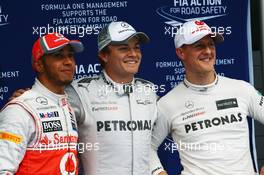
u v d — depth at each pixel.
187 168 8.42
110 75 8.37
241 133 8.34
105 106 8.19
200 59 8.38
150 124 8.40
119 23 8.34
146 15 10.59
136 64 8.30
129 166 8.08
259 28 10.21
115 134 8.08
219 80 8.62
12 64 10.62
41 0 10.59
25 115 7.16
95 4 10.60
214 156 8.19
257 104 8.58
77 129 8.23
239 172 8.16
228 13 10.59
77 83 8.36
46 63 7.52
